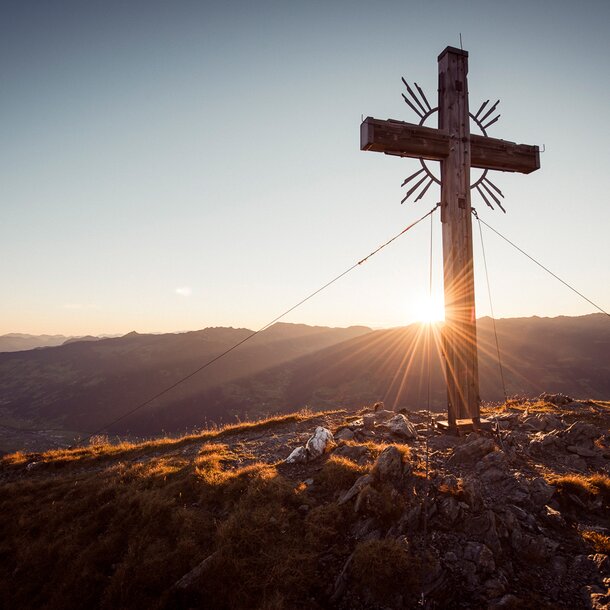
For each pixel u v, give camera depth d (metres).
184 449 12.84
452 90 10.02
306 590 5.13
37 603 6.23
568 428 9.49
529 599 4.54
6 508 9.17
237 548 5.87
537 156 10.90
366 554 5.12
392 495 6.34
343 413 15.41
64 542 7.37
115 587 5.86
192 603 5.30
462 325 9.77
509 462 7.76
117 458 13.32
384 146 9.32
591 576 4.79
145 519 7.30
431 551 5.27
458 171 9.91
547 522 5.90
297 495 6.96
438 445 8.96
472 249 9.95
